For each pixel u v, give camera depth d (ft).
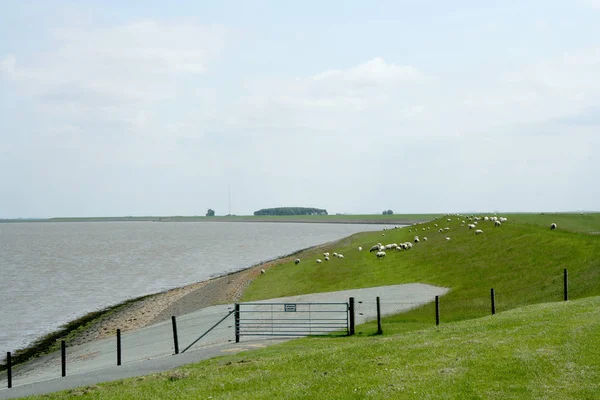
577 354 57.77
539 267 137.90
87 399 62.44
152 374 72.84
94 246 554.46
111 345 128.06
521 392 49.57
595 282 110.83
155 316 170.50
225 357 81.82
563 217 244.83
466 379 54.03
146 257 409.08
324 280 189.37
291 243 542.57
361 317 117.91
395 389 53.26
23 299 218.18
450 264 172.65
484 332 75.10
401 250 225.15
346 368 62.75
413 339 76.69
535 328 72.02
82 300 215.31
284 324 114.73
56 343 143.84
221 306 165.78
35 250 505.25
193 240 638.12
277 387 58.34
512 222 221.05
